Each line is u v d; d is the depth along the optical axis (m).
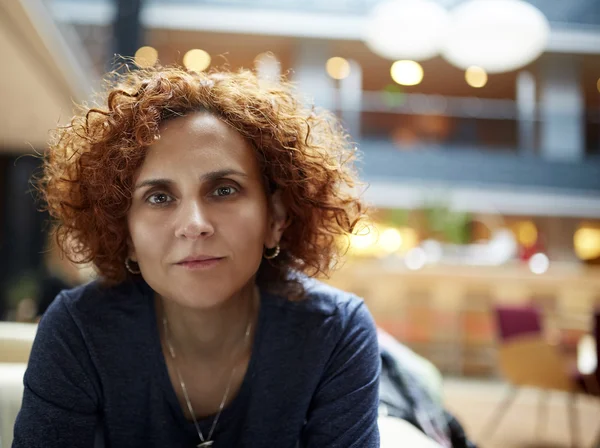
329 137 1.14
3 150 8.50
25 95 5.45
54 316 1.01
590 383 2.86
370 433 1.01
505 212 10.58
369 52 11.57
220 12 10.64
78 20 5.59
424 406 1.42
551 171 10.64
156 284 0.94
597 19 11.00
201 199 0.92
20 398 1.25
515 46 5.80
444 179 10.55
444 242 5.70
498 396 4.23
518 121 11.03
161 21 10.48
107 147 0.94
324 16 10.82
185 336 1.03
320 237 1.14
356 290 4.66
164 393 1.02
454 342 4.69
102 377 0.99
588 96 12.90
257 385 1.03
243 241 0.93
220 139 0.93
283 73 1.27
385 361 1.47
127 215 0.98
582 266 5.95
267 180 1.02
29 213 8.69
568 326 4.04
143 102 0.92
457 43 5.93
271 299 1.08
